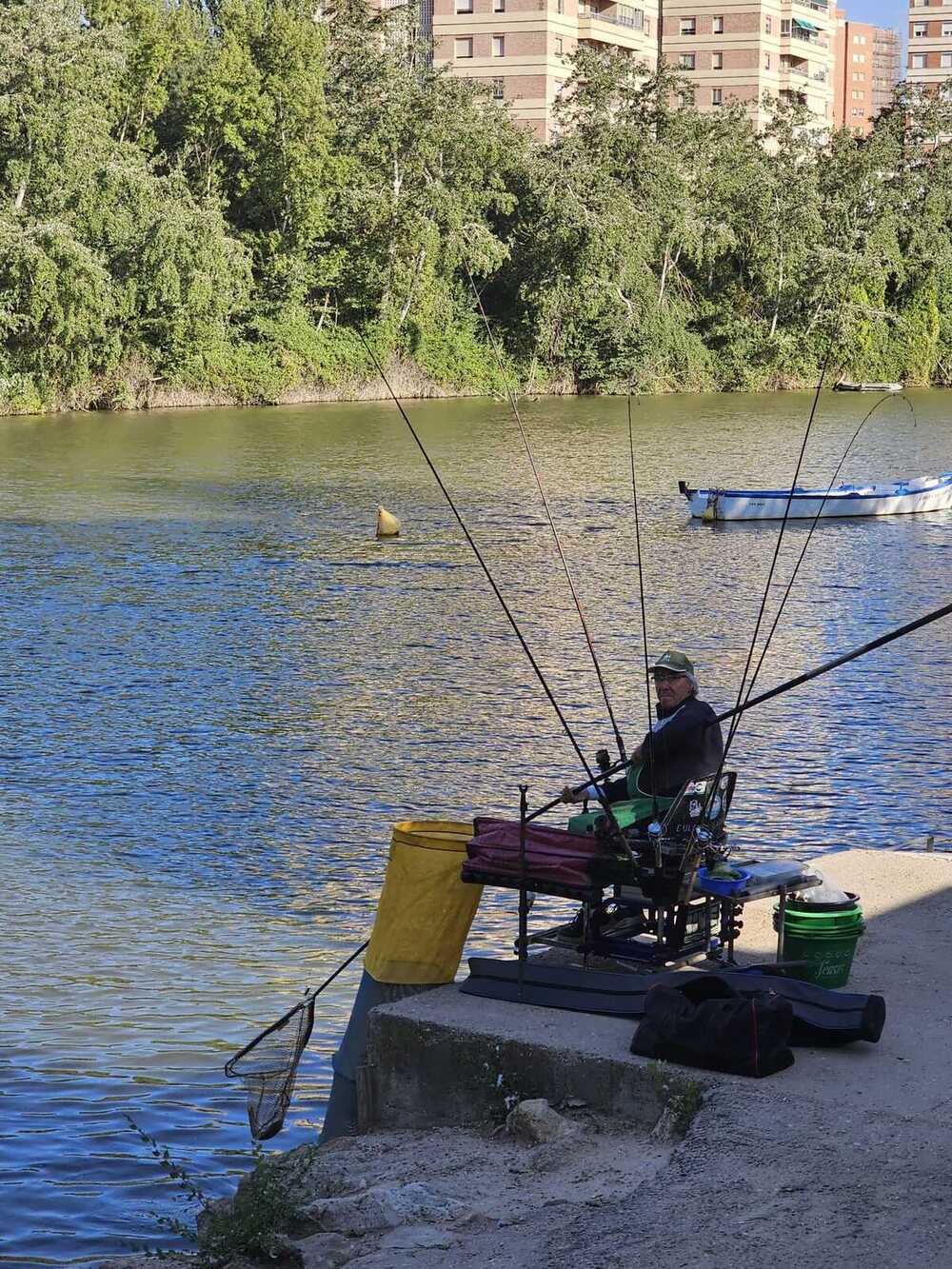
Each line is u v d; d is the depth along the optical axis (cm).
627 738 1628
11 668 1966
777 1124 534
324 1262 508
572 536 3278
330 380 7319
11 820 1337
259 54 7138
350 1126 684
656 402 7706
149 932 1051
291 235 7250
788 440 5600
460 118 7606
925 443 5603
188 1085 784
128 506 3619
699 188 8694
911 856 866
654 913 676
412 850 676
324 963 993
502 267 8031
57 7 5856
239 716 1722
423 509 3644
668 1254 464
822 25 12875
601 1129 582
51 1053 823
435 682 1898
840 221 9031
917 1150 514
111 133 7019
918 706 1770
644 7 11800
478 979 670
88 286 5778
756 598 2564
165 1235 629
